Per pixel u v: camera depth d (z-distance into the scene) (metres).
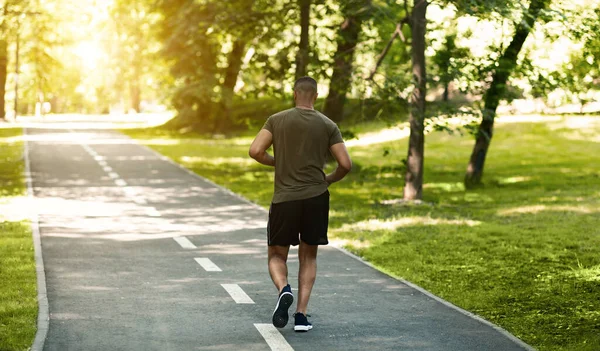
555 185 22.28
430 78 17.22
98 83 83.81
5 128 45.78
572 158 29.53
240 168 26.44
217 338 6.72
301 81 7.12
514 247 12.05
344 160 6.99
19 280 8.77
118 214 14.89
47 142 35.09
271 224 7.00
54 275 9.20
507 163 28.72
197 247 11.45
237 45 43.44
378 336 6.89
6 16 26.94
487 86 17.62
